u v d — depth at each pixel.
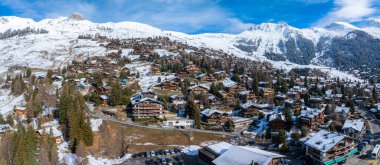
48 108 129.75
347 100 163.25
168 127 124.25
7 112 135.50
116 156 101.06
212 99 158.50
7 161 84.69
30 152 85.38
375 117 146.25
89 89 167.38
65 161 92.50
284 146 102.50
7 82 184.75
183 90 174.38
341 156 88.88
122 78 192.75
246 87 193.62
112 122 122.75
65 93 120.12
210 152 87.81
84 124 104.88
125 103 144.62
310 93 188.25
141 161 93.69
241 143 111.00
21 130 94.44
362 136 111.62
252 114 144.12
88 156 98.06
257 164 70.56
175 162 91.81
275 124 122.62
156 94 160.12
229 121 127.56
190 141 112.00
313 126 122.12
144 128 120.00
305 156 92.88
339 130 120.75
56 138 103.88
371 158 91.75
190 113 135.12
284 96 167.12
